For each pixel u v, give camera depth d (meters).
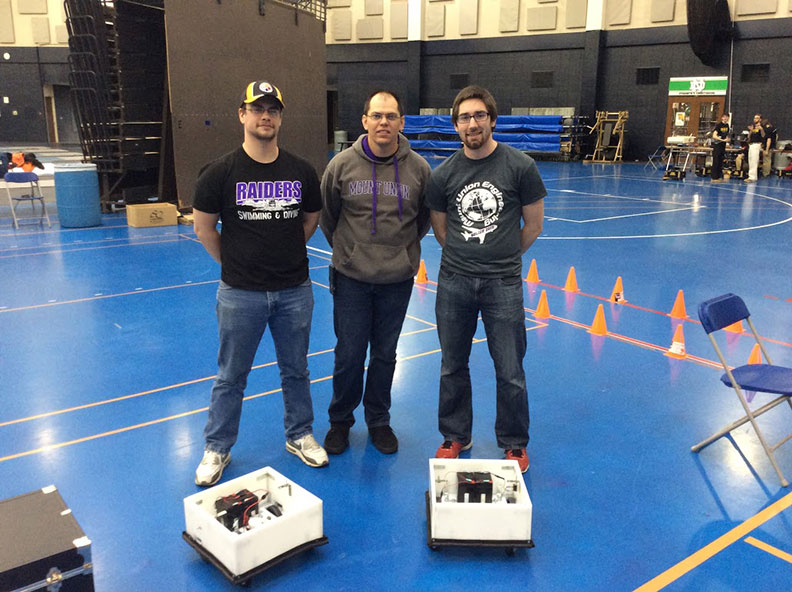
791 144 21.20
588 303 7.22
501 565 2.97
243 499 3.03
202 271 8.53
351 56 30.45
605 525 3.27
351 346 3.86
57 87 30.50
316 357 5.51
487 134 3.38
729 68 23.94
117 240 10.62
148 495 3.46
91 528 3.17
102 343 5.77
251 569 2.79
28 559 2.12
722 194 16.98
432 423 4.37
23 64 29.27
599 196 16.64
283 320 3.62
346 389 3.98
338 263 3.76
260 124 3.23
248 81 13.61
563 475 3.73
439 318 3.76
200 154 12.62
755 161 19.84
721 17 22.91
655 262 9.26
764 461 3.89
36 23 28.80
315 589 2.79
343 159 3.69
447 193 3.60
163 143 13.17
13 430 4.14
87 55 12.01
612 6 25.61
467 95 3.34
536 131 27.12
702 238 11.04
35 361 5.32
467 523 3.00
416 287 7.86
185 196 12.48
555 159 27.30
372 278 3.69
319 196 3.59
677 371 5.24
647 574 2.90
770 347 5.77
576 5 25.92
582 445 4.06
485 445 4.07
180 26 11.80
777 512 3.37
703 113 24.73
